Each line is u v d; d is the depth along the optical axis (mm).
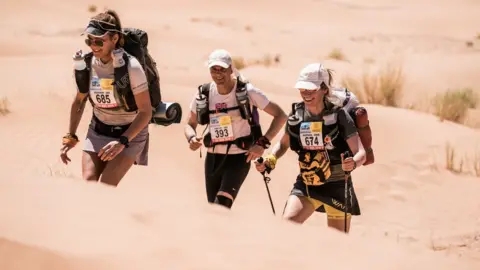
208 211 8312
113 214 7262
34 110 26922
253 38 73938
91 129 14156
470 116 37469
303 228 8562
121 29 13234
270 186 24000
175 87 32125
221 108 15125
